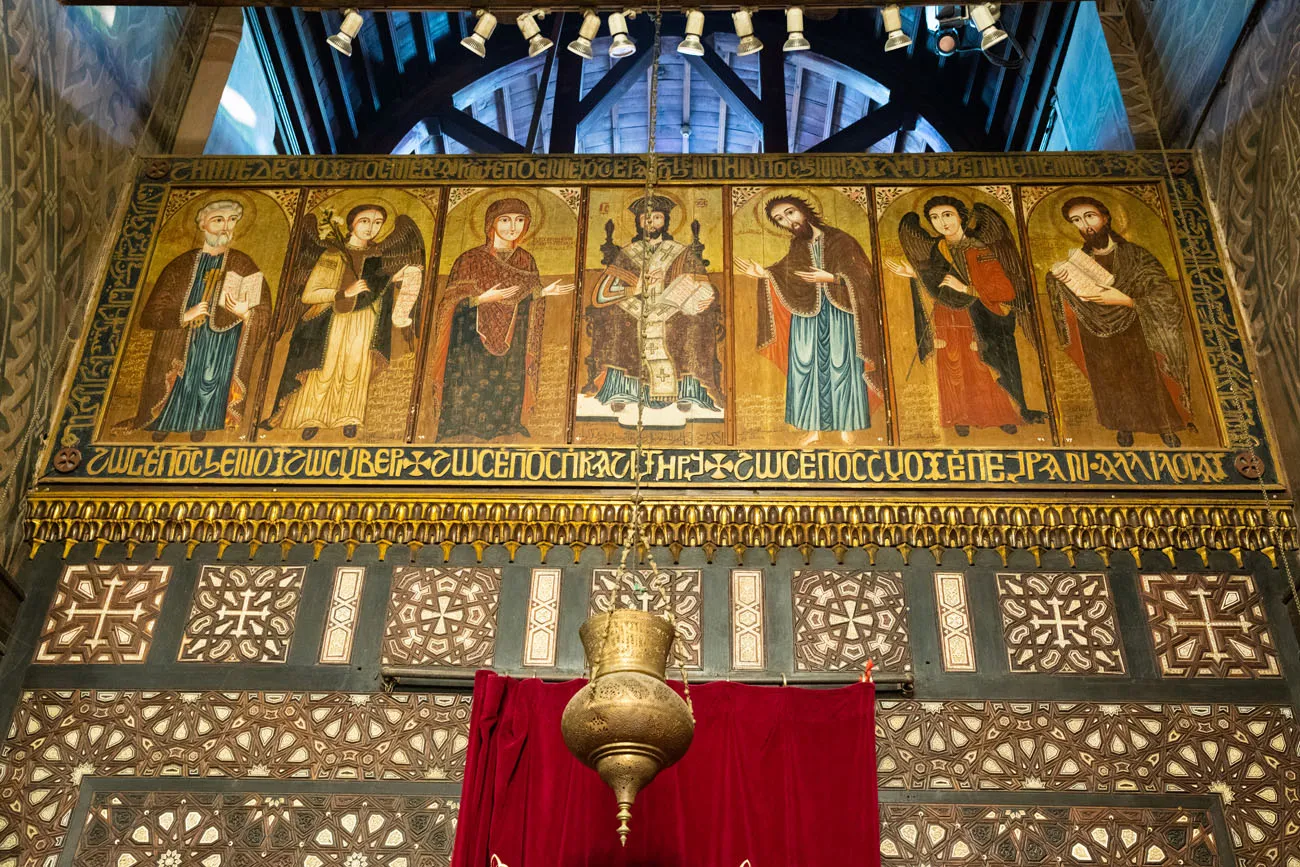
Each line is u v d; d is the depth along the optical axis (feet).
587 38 28.89
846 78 41.29
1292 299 25.95
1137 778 22.76
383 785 22.91
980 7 29.12
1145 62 32.94
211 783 23.02
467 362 27.84
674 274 29.04
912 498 25.46
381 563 25.34
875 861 21.11
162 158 31.07
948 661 23.99
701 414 26.86
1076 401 26.91
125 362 27.94
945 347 27.76
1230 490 25.52
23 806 22.80
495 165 30.99
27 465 26.07
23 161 26.45
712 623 24.45
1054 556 25.12
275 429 26.94
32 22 26.99
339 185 30.73
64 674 24.12
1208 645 24.03
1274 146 26.99
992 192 30.25
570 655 24.17
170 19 33.22
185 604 24.91
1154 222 29.60
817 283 28.78
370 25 38.42
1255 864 21.94
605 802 21.77
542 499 25.64
